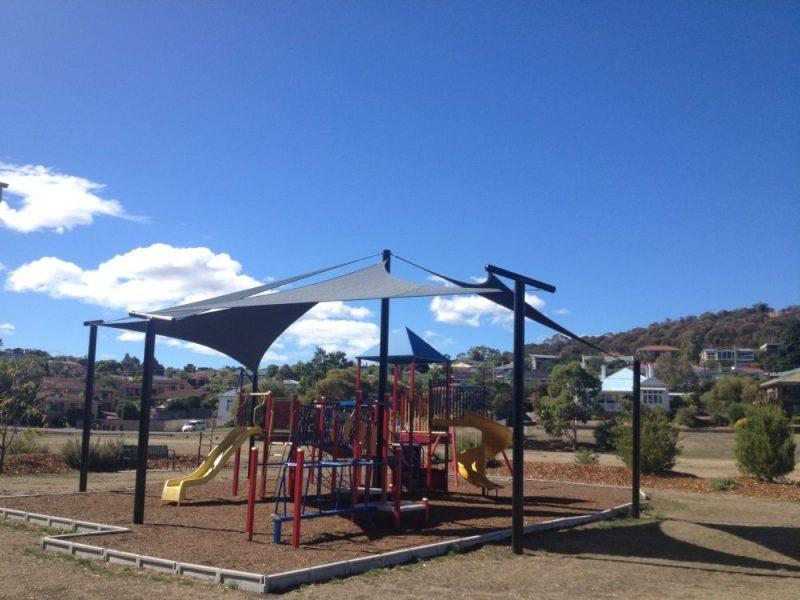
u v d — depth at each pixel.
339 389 39.09
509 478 18.97
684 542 9.92
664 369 103.25
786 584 7.51
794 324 105.19
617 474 20.11
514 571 7.80
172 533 9.28
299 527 9.49
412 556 8.23
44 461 19.20
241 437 13.61
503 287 10.52
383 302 13.57
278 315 15.40
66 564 7.49
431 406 14.70
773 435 18.91
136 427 58.25
